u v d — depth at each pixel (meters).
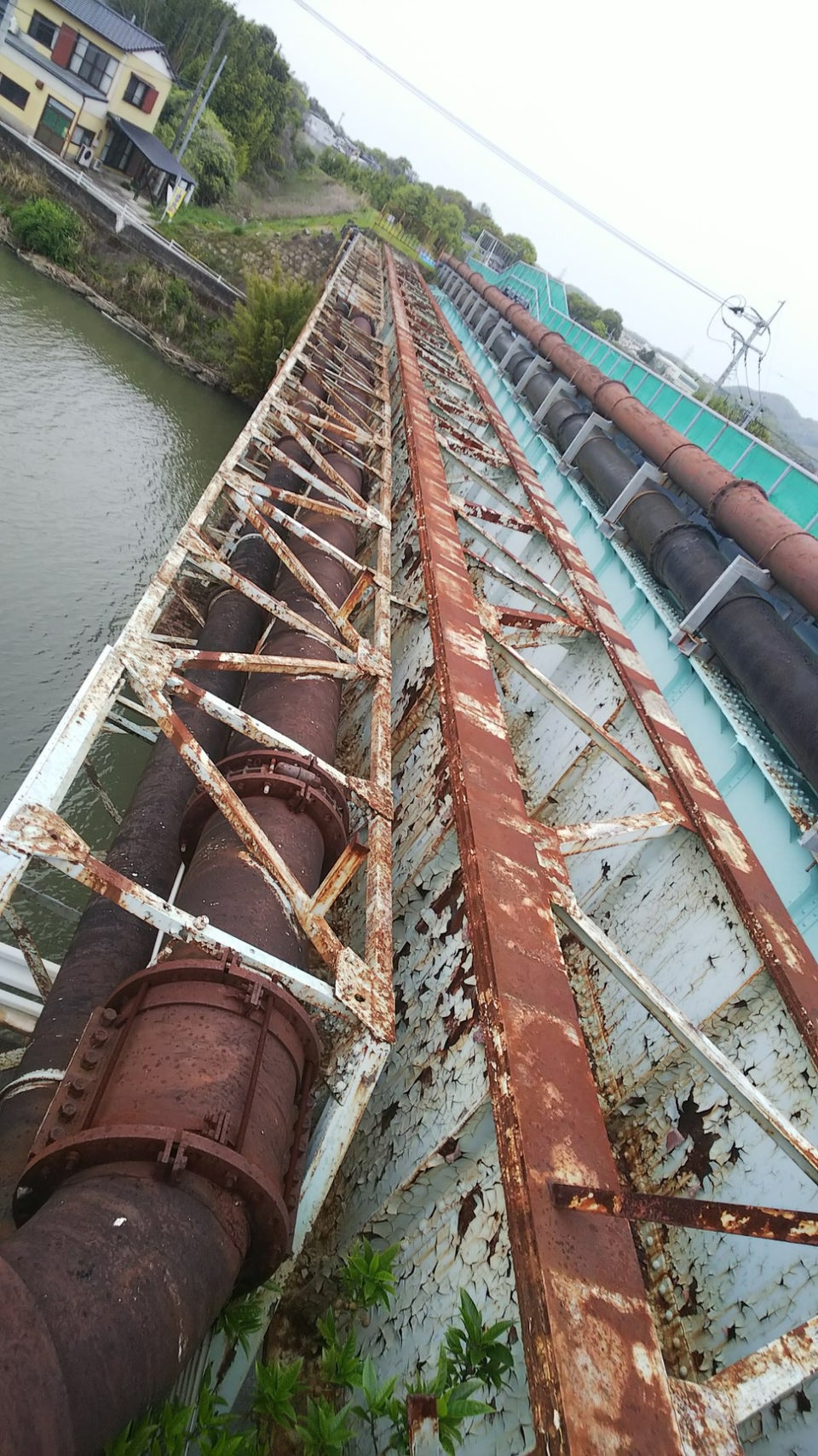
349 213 40.12
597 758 5.12
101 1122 2.12
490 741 3.74
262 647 5.18
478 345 22.23
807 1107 2.87
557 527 7.83
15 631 9.34
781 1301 2.68
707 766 5.85
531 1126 2.15
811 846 4.53
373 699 4.38
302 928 2.92
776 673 5.49
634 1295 1.91
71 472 13.31
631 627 7.76
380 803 3.56
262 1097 2.31
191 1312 1.82
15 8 23.52
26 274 21.02
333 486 7.64
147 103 26.97
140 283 22.05
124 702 3.33
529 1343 1.79
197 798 3.55
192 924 2.45
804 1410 2.41
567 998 2.60
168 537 13.20
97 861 2.39
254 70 34.81
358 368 13.86
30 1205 2.09
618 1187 2.11
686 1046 2.83
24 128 24.86
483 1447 2.17
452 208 46.66
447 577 5.26
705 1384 1.84
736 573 6.40
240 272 26.39
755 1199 2.89
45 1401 1.40
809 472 8.72
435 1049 3.15
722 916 3.64
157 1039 2.30
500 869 2.99
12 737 8.12
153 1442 1.76
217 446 18.62
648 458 9.44
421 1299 2.62
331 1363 2.36
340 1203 3.29
